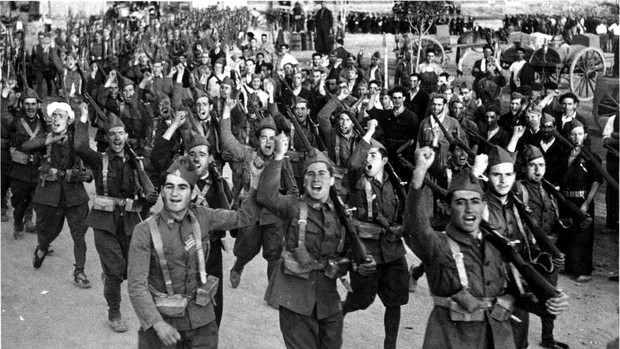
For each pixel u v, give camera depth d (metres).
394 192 6.60
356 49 32.56
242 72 17.56
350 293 6.56
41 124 9.73
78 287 8.46
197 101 9.20
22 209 10.02
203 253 5.25
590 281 8.92
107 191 7.18
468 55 28.41
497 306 4.88
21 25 26.16
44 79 22.16
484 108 11.98
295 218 5.65
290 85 15.14
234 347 6.93
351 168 6.52
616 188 8.49
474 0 35.06
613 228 10.87
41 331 7.18
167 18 38.78
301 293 5.59
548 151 8.96
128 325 7.45
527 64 17.58
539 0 33.91
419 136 9.94
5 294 8.09
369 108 11.41
